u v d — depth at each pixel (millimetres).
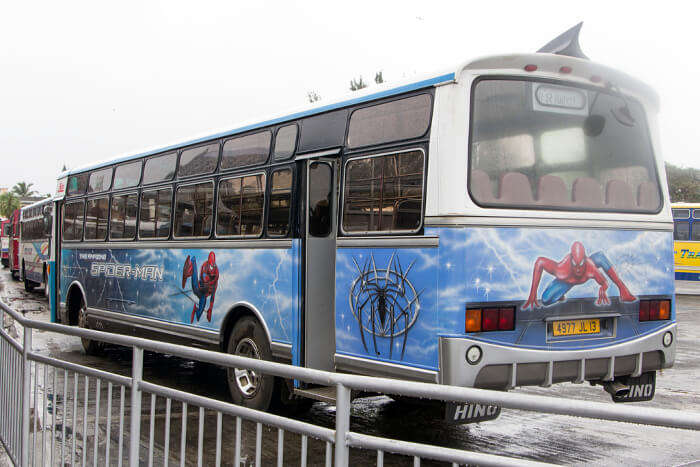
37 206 25234
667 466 5379
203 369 10023
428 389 2531
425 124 5387
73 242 12148
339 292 6078
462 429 6676
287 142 6988
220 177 8047
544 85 5648
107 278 10742
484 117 5324
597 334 5582
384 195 5715
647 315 5863
